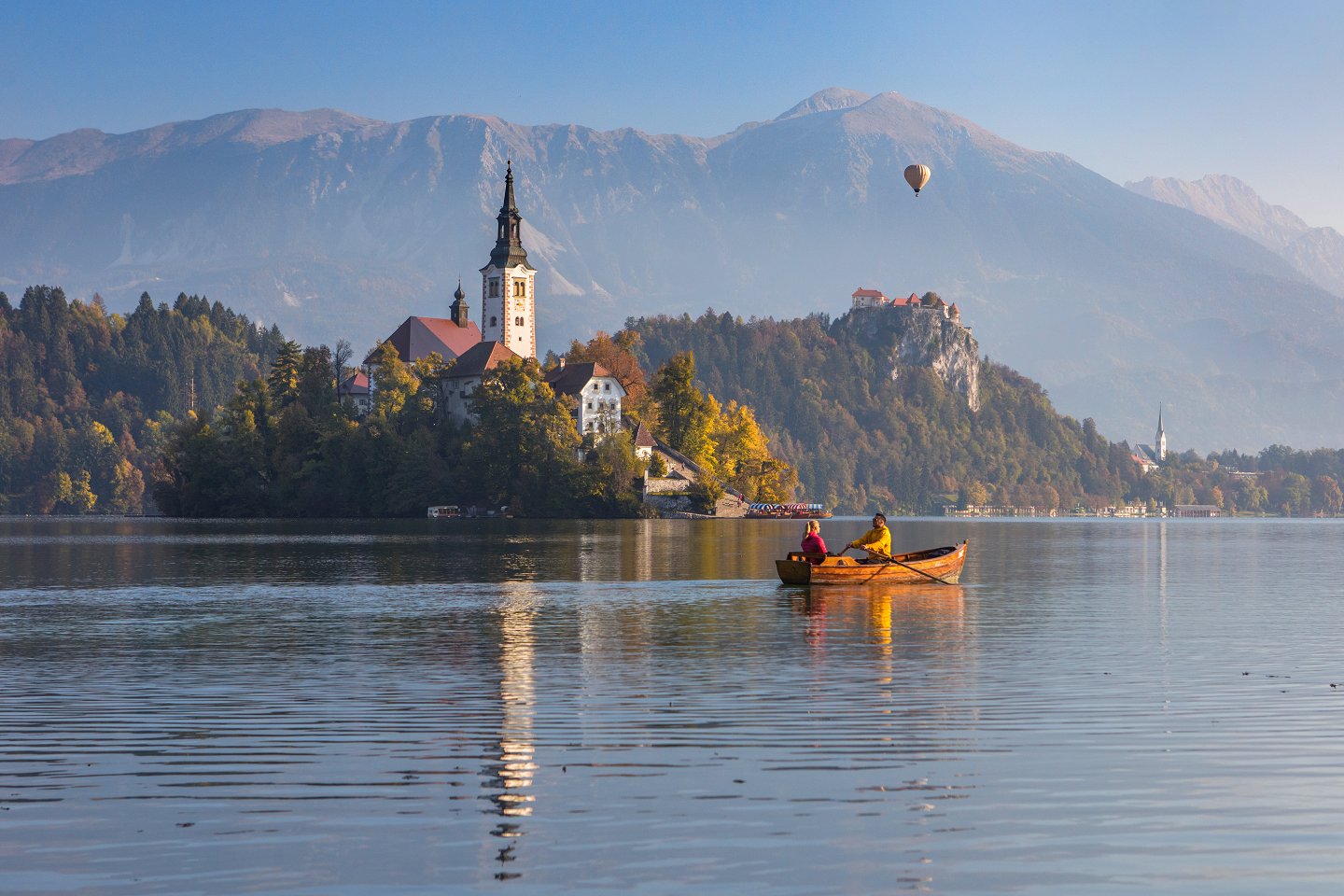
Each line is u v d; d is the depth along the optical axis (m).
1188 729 34.44
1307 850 24.09
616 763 30.55
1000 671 44.78
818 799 27.36
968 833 25.03
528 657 48.59
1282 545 185.38
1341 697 39.34
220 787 28.56
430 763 30.70
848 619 62.56
